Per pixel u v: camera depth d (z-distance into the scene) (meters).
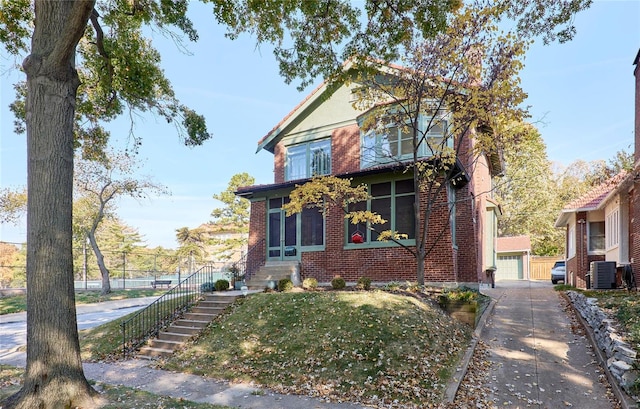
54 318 5.90
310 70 10.07
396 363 7.30
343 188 12.65
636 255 11.97
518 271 28.94
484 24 10.52
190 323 11.05
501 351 8.12
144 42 11.87
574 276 18.55
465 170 13.08
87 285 34.22
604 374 6.65
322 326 9.06
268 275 14.94
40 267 5.94
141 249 47.03
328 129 17.30
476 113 10.96
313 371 7.47
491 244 20.41
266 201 16.30
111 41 10.88
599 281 13.13
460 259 13.92
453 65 11.23
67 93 6.41
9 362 9.80
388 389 6.55
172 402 6.33
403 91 11.95
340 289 12.56
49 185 6.07
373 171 13.16
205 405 6.22
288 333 9.14
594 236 16.72
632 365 5.80
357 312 9.31
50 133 6.17
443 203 12.45
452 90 11.59
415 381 6.71
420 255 11.70
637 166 11.68
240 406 6.25
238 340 9.37
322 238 14.82
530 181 31.81
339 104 17.17
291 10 9.00
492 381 6.75
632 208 12.59
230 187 37.47
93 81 11.48
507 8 9.81
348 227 14.30
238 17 9.67
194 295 13.10
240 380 7.59
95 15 9.59
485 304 11.66
